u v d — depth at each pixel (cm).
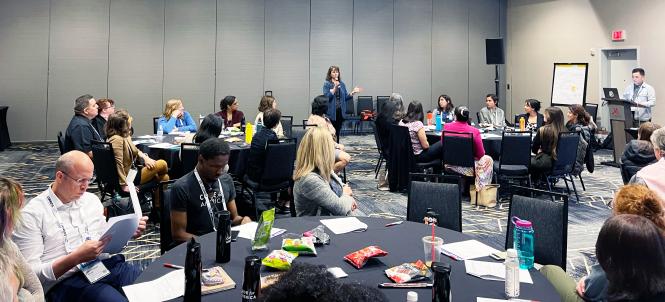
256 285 181
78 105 566
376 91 1271
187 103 1137
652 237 163
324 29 1219
